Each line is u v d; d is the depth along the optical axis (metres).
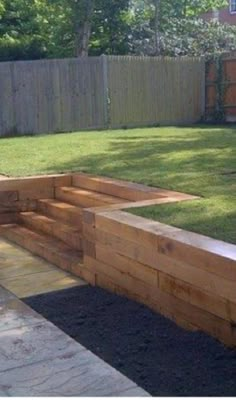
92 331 3.26
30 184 5.94
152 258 3.36
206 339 2.98
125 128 12.71
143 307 3.51
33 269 4.52
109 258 3.81
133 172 5.88
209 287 2.92
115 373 2.68
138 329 3.24
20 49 18.14
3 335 3.15
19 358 2.87
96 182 5.55
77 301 3.75
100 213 3.92
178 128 11.90
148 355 2.92
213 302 2.92
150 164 6.37
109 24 17.66
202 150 7.39
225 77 13.92
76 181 5.95
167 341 3.06
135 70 13.23
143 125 13.42
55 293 3.93
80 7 16.55
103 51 18.17
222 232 3.41
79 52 16.95
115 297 3.75
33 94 12.27
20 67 12.09
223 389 2.54
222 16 22.30
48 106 12.41
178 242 3.11
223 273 2.81
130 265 3.59
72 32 17.53
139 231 3.43
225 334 2.88
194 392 2.53
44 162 6.94
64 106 12.55
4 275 4.38
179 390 2.55
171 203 4.24
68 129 12.62
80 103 12.66
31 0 19.16
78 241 4.70
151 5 17.84
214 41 16.55
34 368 2.75
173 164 6.27
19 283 4.17
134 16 17.98
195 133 10.17
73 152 7.73
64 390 2.52
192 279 3.04
